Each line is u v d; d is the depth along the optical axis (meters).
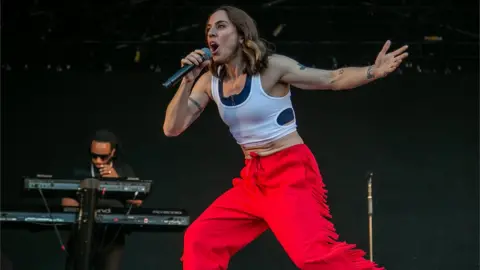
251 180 3.45
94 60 7.71
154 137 7.76
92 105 7.84
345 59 7.55
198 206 7.55
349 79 3.20
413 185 7.58
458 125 7.77
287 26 7.48
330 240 3.29
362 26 7.49
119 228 4.71
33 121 7.78
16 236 7.04
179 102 3.42
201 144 7.73
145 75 7.88
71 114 7.81
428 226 7.40
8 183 7.61
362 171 7.66
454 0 7.35
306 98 7.90
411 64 7.73
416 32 7.48
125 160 7.66
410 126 7.79
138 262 7.07
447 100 7.83
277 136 3.40
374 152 7.72
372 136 7.77
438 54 7.59
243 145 3.50
